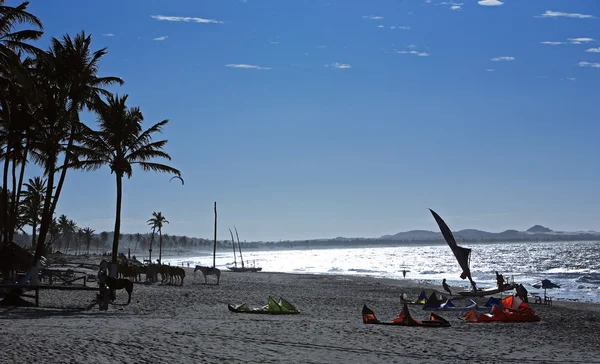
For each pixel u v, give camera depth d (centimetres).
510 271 12244
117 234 3850
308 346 1702
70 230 17525
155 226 14988
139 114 3856
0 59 2622
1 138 3584
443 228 5462
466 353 1725
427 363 1527
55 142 3662
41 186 8500
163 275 5138
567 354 1853
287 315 2867
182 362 1361
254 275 9069
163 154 3934
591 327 2828
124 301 3228
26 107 3484
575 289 7319
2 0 2734
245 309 2884
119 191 3878
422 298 4041
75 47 3709
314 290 5322
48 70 3616
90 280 4481
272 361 1441
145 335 1709
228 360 1418
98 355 1370
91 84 3853
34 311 2431
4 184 3712
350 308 3525
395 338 1950
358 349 1694
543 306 4322
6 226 3744
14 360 1271
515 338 2200
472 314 2873
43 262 4069
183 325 2048
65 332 1700
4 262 3045
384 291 5591
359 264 18188
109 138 3800
